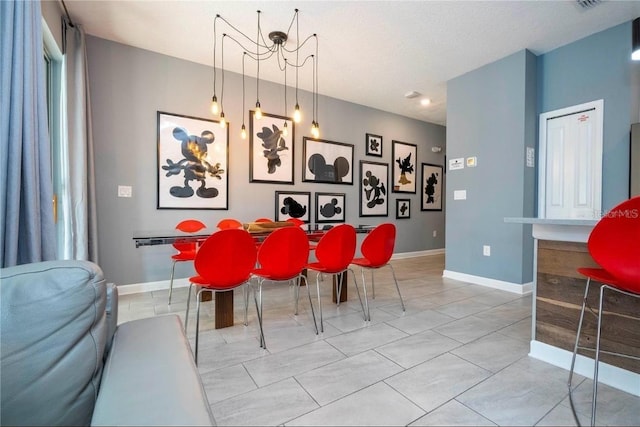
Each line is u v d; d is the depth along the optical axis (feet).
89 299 2.63
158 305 9.62
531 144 11.57
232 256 6.15
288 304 9.78
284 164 14.56
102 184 10.64
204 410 1.96
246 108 13.50
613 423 4.34
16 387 2.27
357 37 10.49
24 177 4.26
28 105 4.28
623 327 5.15
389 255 8.88
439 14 9.22
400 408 4.63
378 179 18.10
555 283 6.00
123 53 10.96
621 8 9.00
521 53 11.39
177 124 11.93
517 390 5.11
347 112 16.79
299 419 4.38
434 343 6.86
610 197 10.10
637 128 9.49
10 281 2.43
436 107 17.85
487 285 12.26
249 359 6.13
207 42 10.84
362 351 6.48
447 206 13.94
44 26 7.54
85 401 2.48
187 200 12.15
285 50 11.31
